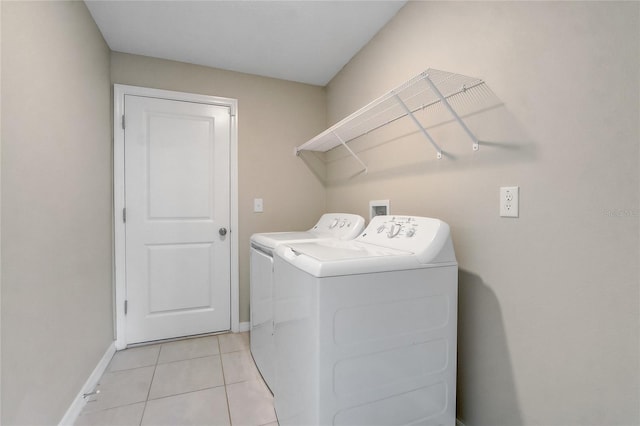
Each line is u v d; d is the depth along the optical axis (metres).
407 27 1.66
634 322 0.79
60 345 1.33
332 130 1.96
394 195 1.79
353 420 1.04
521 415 1.08
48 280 1.24
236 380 1.77
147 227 2.26
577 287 0.91
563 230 0.94
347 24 1.87
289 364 1.23
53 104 1.30
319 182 2.77
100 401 1.58
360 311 1.04
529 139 1.04
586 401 0.90
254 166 2.55
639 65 0.77
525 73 1.04
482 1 1.20
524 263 1.06
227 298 2.49
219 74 2.44
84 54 1.66
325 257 1.09
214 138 2.44
